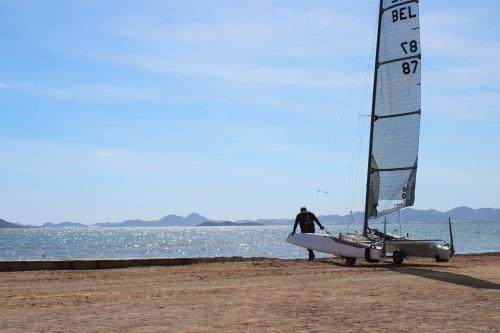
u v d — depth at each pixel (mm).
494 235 112750
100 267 19641
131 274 17000
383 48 23375
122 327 8328
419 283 13766
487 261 22734
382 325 8289
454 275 15969
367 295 11617
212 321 8766
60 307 10289
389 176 22984
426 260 23906
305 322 8609
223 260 22641
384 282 14148
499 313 9219
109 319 9000
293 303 10586
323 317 9031
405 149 22578
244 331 7973
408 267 19484
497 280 14414
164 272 17531
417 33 22391
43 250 75875
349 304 10383
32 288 13711
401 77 22828
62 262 19188
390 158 22984
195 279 15508
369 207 23344
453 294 11562
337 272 17328
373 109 23500
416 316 9008
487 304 10164
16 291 13070
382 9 23422
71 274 17062
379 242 21328
